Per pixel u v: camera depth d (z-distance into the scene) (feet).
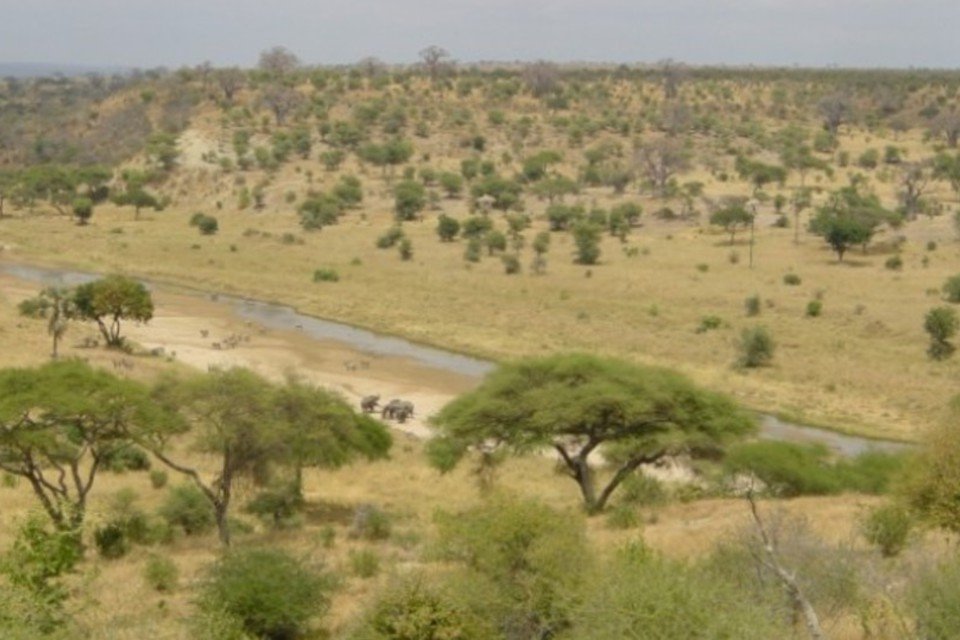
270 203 515.91
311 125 654.12
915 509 89.10
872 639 61.98
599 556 75.61
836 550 71.26
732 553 70.79
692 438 132.05
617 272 346.33
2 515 118.21
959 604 58.18
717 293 312.50
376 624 70.44
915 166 503.20
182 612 82.99
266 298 335.06
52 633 60.39
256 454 123.95
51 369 120.37
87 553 110.01
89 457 160.25
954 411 135.64
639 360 250.37
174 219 488.44
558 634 66.90
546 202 496.23
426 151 606.55
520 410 132.98
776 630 55.72
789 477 135.23
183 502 127.95
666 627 55.47
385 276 354.13
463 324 293.64
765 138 633.61
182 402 122.01
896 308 285.84
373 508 129.59
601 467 165.17
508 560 72.38
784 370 239.91
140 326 285.84
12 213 503.61
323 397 136.46
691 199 458.50
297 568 85.46
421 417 213.25
